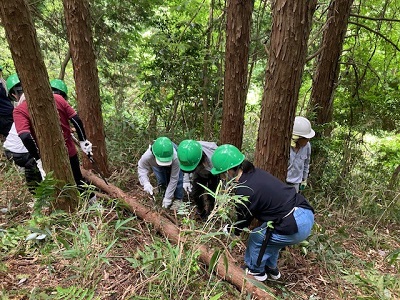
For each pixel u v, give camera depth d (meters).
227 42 4.33
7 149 3.54
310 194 4.84
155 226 3.19
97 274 2.43
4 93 4.66
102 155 4.34
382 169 5.80
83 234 2.55
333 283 3.09
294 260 3.27
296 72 2.68
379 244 3.97
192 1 5.68
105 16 6.11
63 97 3.48
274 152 2.93
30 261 2.64
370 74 5.91
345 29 4.81
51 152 2.78
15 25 2.28
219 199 2.41
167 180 3.80
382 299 2.83
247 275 2.64
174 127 5.73
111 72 7.02
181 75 5.38
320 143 4.76
